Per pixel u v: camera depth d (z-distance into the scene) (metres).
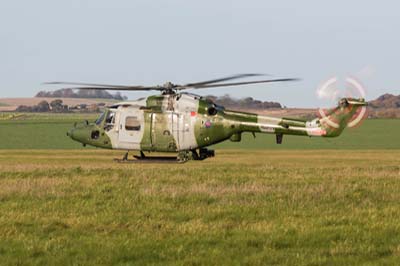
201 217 47.75
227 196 57.47
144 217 47.94
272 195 58.12
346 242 39.50
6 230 43.16
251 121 98.69
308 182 68.12
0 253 37.66
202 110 99.06
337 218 46.88
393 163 110.88
